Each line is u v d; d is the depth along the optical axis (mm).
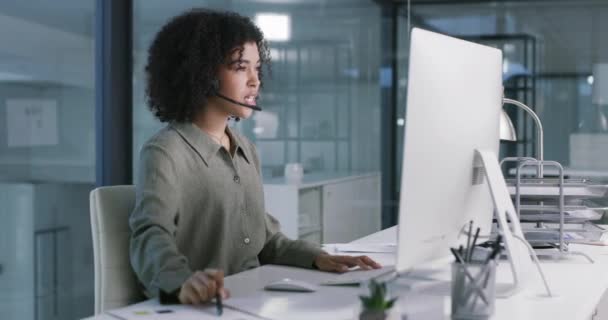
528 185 1946
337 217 4984
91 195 1681
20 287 3451
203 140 1679
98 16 3600
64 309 3621
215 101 1726
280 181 4680
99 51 3607
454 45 1409
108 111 3617
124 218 1678
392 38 5480
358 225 5258
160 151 1594
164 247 1429
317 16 5156
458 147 1425
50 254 3523
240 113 1737
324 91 5191
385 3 5461
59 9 3469
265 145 4969
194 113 1716
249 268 1763
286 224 4461
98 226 1662
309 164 5113
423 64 1293
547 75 5219
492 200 1554
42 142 3443
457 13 5387
